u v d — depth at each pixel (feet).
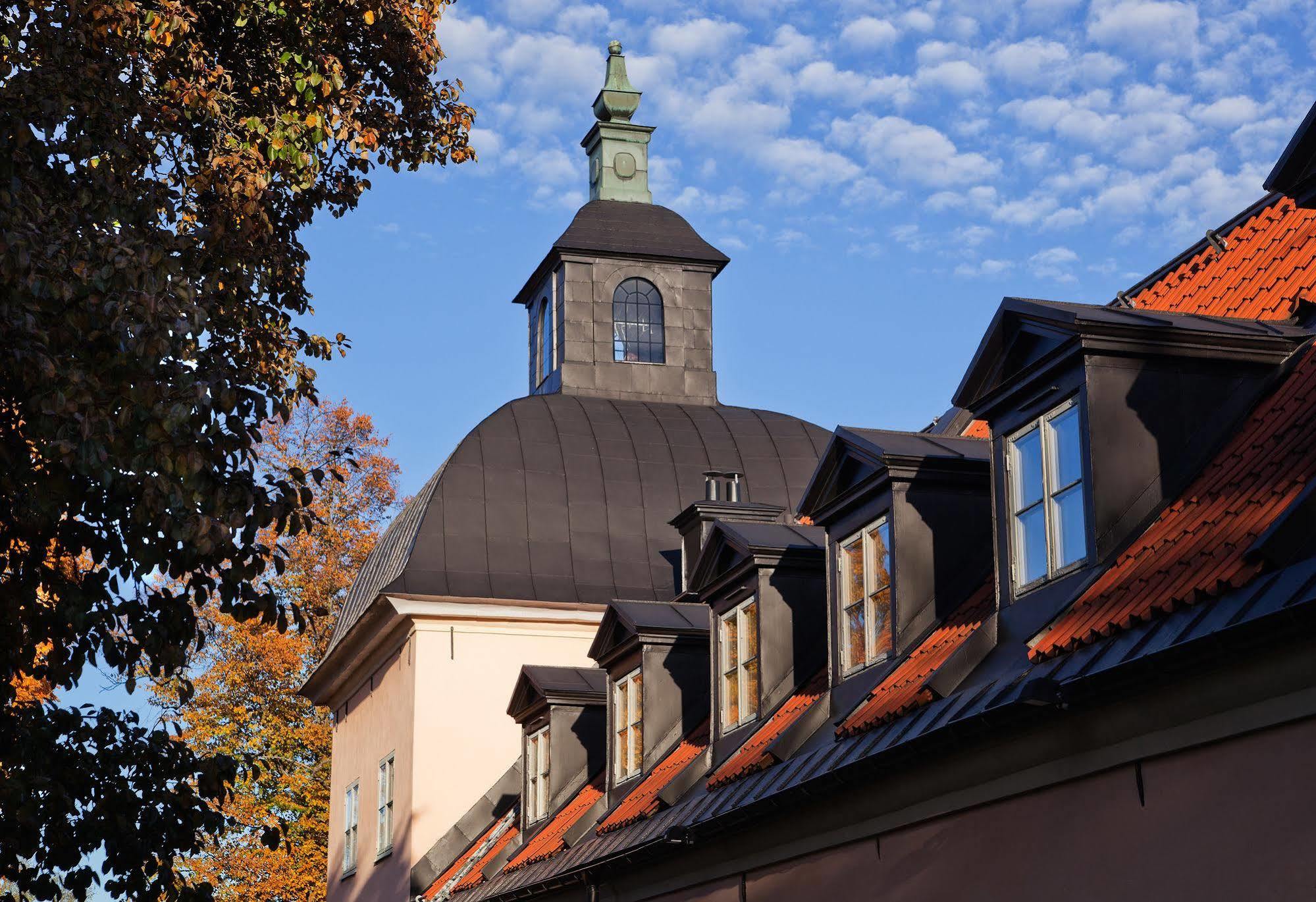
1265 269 47.57
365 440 160.66
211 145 47.55
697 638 71.20
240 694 145.38
